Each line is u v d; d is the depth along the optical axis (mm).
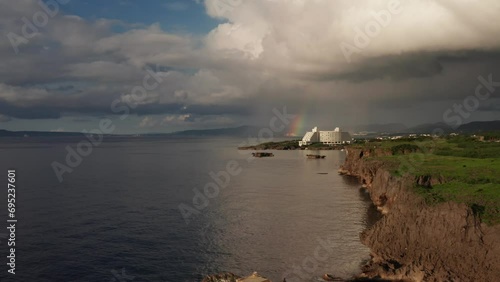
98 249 76125
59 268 66875
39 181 162875
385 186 108312
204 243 79938
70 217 100125
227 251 75312
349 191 143125
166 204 118125
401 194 78688
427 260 60812
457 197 66812
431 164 110188
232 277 61312
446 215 61938
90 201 121188
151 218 100062
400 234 68250
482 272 54281
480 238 57219
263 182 168250
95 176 183375
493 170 90875
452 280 55625
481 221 58812
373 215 103062
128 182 163875
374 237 74875
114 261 70188
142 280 62500
